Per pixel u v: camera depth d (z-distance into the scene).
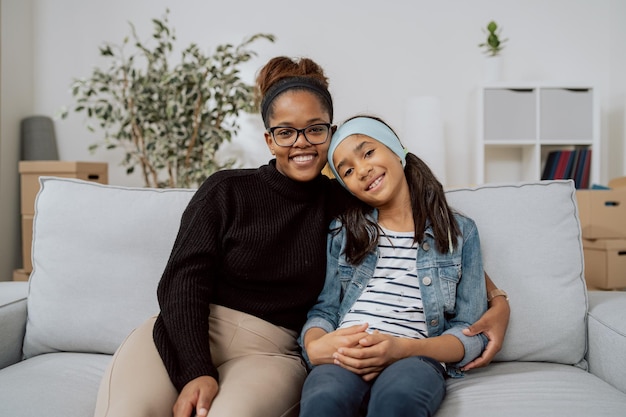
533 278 1.23
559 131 2.91
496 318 1.12
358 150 1.14
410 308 1.12
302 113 1.14
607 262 2.37
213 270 1.14
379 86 3.17
